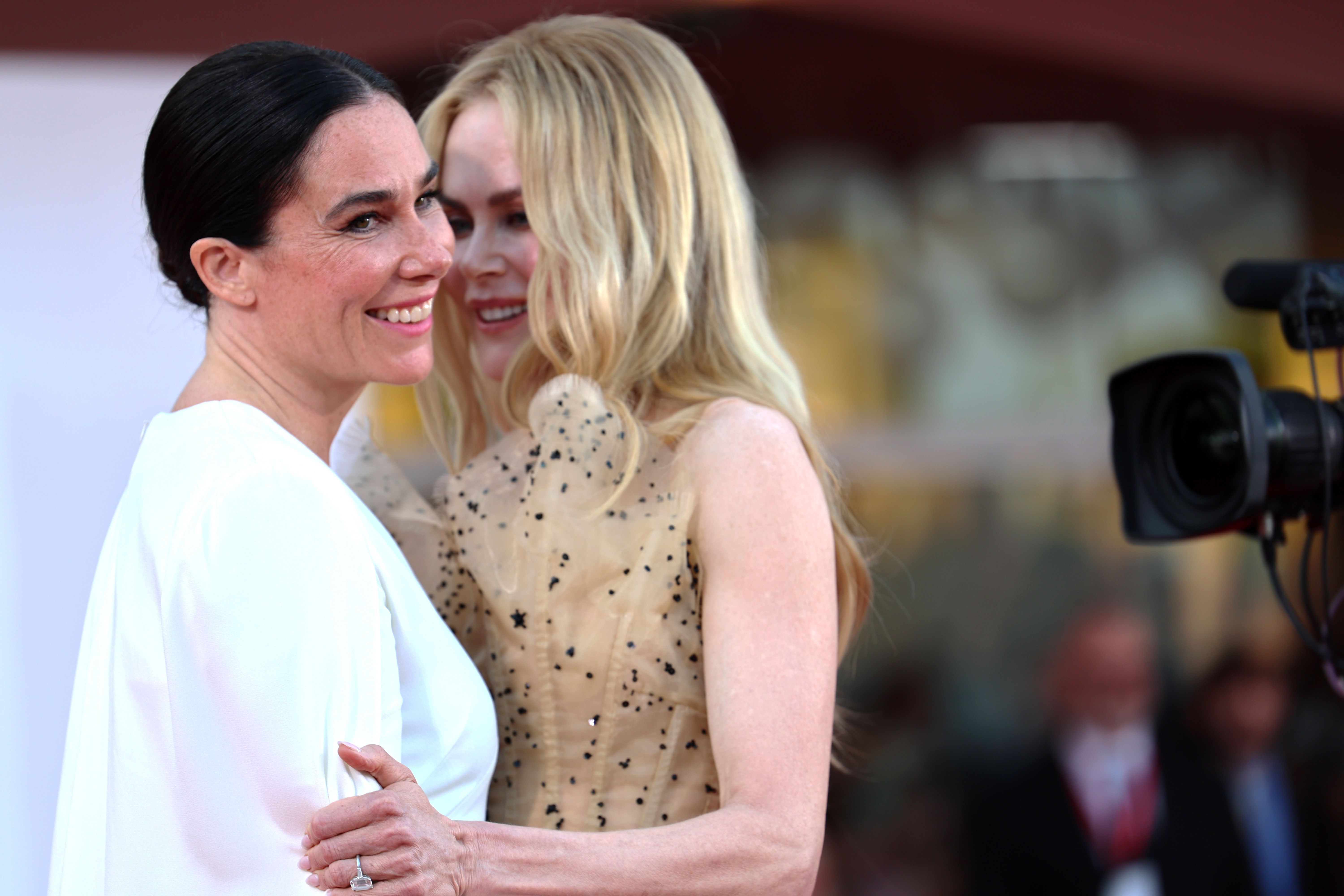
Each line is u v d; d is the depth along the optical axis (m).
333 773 4.29
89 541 8.88
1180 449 6.49
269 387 4.97
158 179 4.83
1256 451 5.95
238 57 4.77
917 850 14.93
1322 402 6.21
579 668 5.48
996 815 12.80
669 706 5.46
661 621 5.44
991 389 17.33
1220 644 15.84
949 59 10.94
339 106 4.78
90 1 8.34
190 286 4.97
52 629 8.79
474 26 8.85
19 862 8.72
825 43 10.68
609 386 5.73
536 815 5.52
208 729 4.25
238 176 4.70
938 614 16.42
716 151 6.04
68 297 8.77
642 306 5.79
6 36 8.38
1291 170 16.78
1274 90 10.30
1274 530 6.31
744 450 5.43
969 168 17.20
